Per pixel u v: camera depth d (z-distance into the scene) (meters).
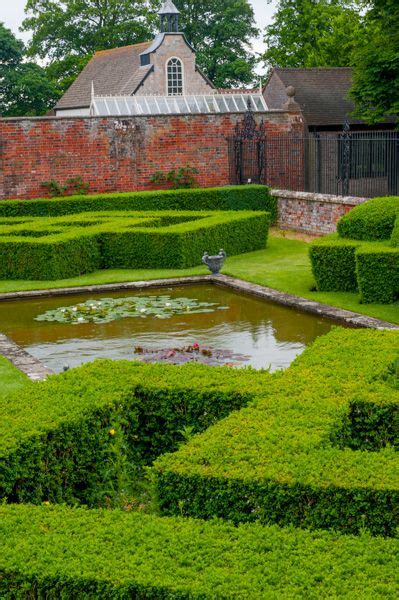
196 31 54.47
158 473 4.67
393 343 7.14
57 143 22.28
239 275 14.84
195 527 4.00
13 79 49.09
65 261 15.28
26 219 18.47
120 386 6.14
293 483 4.38
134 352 10.05
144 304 13.02
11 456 5.05
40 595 3.64
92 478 5.68
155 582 3.51
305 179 23.91
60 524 4.08
